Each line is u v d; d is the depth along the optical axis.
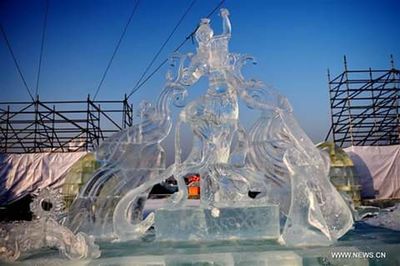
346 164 13.90
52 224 5.17
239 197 6.34
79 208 6.22
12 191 16.09
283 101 6.57
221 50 6.58
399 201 14.20
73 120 18.84
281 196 6.50
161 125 6.69
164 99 6.72
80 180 12.29
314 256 4.80
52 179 16.34
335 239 5.51
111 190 6.47
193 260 4.70
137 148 6.66
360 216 7.98
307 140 6.21
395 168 15.90
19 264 4.63
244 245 5.45
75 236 4.98
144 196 6.51
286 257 4.77
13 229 4.98
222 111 6.50
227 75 6.54
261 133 6.75
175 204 6.20
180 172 6.43
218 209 5.98
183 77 6.66
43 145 19.00
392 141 19.16
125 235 6.05
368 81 17.83
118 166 6.58
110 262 4.66
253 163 6.66
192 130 6.56
